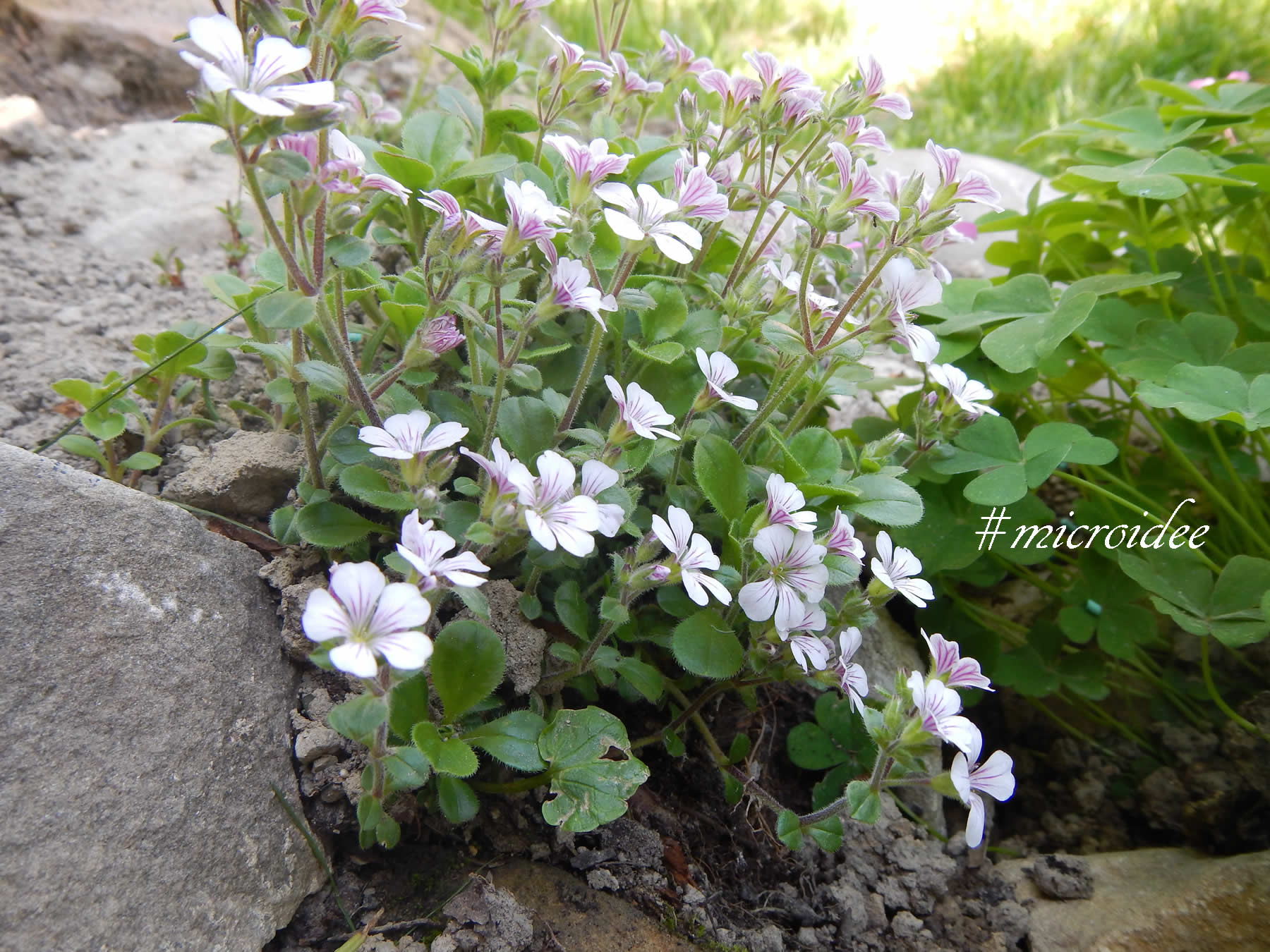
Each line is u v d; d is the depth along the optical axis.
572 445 0.16
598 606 0.15
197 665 0.12
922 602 0.14
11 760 0.10
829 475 0.15
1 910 0.10
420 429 0.12
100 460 0.15
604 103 0.18
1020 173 0.32
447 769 0.11
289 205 0.12
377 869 0.13
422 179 0.16
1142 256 0.24
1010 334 0.19
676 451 0.15
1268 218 0.23
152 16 0.27
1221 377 0.17
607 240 0.16
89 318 0.19
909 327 0.14
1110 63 0.41
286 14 0.11
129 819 0.11
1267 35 0.42
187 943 0.11
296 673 0.13
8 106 0.22
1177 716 0.19
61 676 0.11
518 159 0.18
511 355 0.13
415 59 0.31
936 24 0.45
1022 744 0.20
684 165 0.15
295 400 0.14
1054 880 0.16
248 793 0.12
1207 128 0.23
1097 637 0.19
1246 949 0.14
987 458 0.18
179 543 0.13
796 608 0.13
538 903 0.13
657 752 0.16
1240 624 0.16
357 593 0.09
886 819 0.16
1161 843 0.18
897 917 0.15
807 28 0.44
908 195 0.13
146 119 0.26
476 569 0.10
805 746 0.17
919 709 0.12
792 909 0.15
